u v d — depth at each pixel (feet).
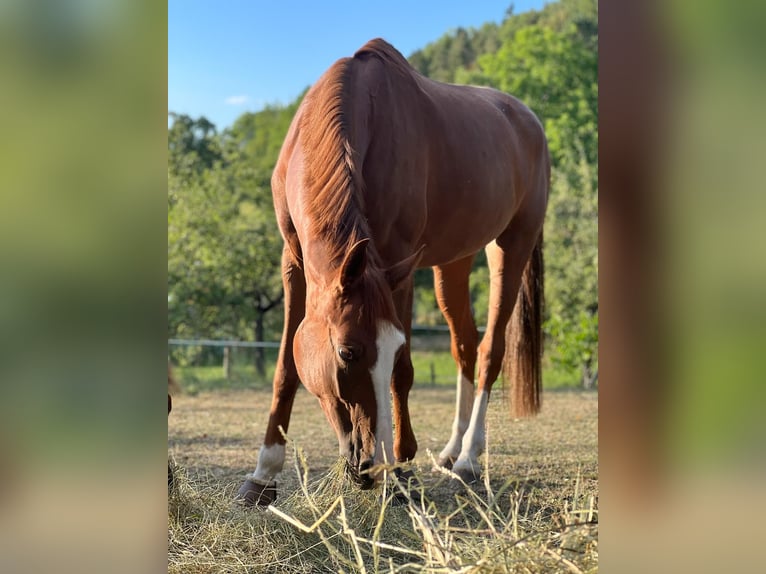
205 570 7.62
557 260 34.55
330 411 8.29
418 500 10.41
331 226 8.48
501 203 12.69
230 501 9.68
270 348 40.37
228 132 60.08
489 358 12.82
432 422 19.07
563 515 7.16
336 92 9.64
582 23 71.15
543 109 64.80
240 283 36.91
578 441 15.06
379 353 7.77
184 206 36.32
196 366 38.75
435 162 11.13
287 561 7.97
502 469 12.31
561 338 31.73
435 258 11.98
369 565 7.90
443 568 6.42
